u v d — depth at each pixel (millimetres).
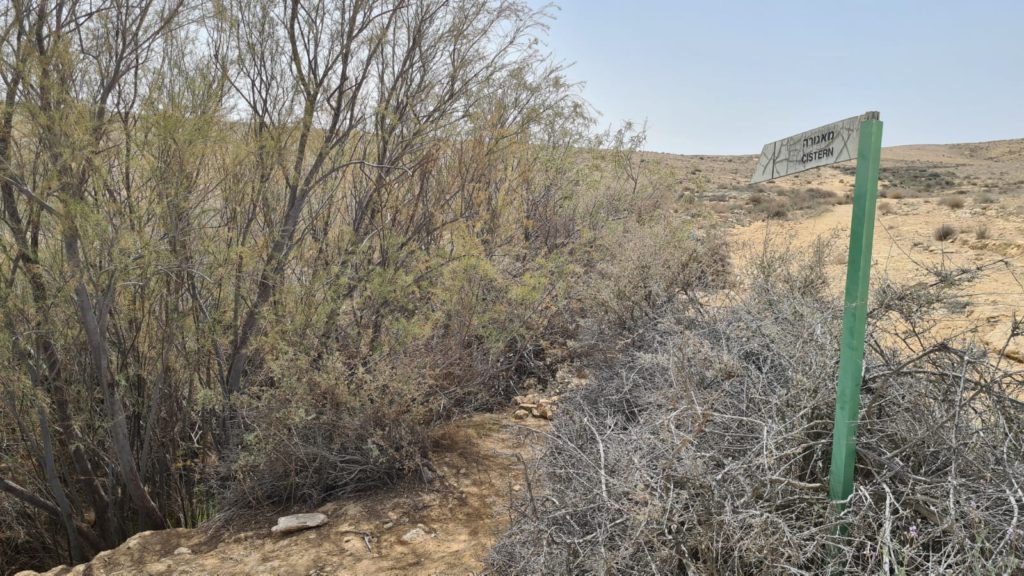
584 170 7082
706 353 3434
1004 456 2275
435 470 4348
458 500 3980
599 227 6980
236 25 4773
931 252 11664
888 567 1998
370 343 4684
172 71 4531
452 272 5016
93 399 4809
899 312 3357
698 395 3000
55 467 4641
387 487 4238
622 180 7941
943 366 2891
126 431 4512
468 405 5195
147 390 4961
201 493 5051
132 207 4246
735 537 2207
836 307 3689
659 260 5594
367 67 5211
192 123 4199
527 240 6707
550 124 6641
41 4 3957
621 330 5441
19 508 5168
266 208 5105
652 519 2328
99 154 4242
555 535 2654
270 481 4258
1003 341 5258
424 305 5094
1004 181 42688
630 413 4070
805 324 3385
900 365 2729
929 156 87438
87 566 3652
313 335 4609
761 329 3701
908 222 17594
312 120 5094
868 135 2176
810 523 2385
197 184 4605
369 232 5562
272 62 5113
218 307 4793
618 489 2516
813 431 2668
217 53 4898
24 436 4723
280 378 4383
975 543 2059
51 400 4566
